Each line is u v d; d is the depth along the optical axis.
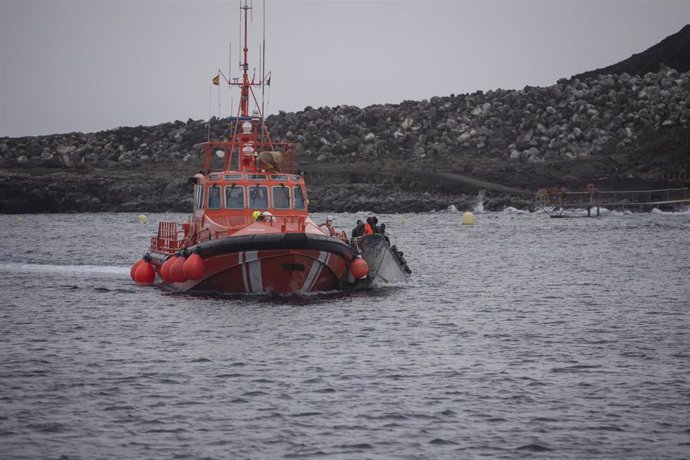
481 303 97.38
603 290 108.94
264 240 93.31
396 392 59.19
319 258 95.62
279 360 68.00
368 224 113.50
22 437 50.59
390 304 95.12
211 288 99.56
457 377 63.12
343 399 57.59
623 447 49.31
